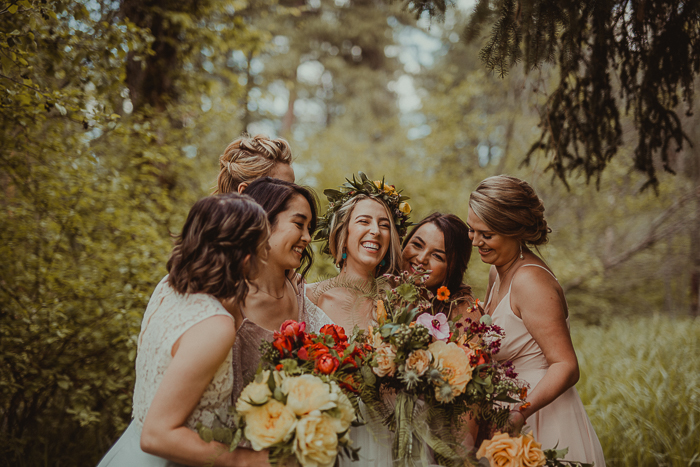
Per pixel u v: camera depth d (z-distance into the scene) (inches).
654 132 119.4
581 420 85.1
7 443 126.1
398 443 65.8
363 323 78.3
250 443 58.7
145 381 61.6
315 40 632.4
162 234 179.0
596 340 283.7
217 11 232.5
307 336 66.2
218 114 230.7
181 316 59.0
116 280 148.6
